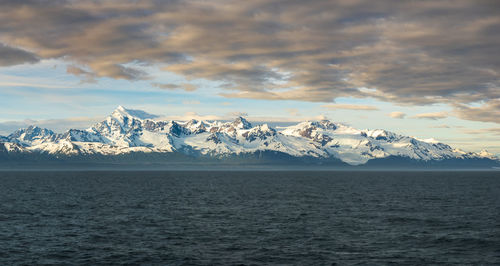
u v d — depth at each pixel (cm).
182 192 17200
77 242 6594
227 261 5525
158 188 19938
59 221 8675
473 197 14825
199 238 6938
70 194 15675
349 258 5688
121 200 13338
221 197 14738
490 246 6384
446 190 18900
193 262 5478
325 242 6650
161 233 7369
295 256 5784
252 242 6644
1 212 10038
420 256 5803
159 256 5775
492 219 9131
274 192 17412
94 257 5703
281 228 7906
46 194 15612
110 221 8725
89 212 10156
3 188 19088
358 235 7212
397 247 6319
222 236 7106
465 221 8819
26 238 6869
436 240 6794
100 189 18862
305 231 7588
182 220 8912
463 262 5519
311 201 13225
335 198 14362
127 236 7094
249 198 14350
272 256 5781
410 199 13975
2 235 7088
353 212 10325
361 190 18862
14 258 5622
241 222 8644
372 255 5847
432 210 10750
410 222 8669
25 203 12138
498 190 18900
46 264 5366
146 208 11100
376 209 10975
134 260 5569
